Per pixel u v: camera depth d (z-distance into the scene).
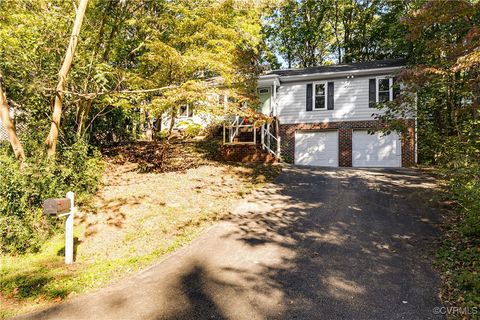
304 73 18.11
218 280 4.79
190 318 3.81
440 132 8.41
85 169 8.91
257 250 5.89
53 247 6.50
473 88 7.05
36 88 7.41
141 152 13.82
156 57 8.98
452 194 7.09
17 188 6.43
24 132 9.23
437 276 4.61
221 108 9.53
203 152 15.09
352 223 7.04
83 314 3.97
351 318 3.72
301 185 10.58
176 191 9.52
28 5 8.38
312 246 5.96
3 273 5.34
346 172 12.51
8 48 7.75
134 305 4.15
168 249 6.11
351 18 26.20
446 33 8.88
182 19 10.03
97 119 13.13
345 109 17.14
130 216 7.71
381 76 16.53
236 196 9.41
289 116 18.20
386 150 16.16
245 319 3.76
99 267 5.47
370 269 4.95
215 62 8.73
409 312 3.79
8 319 3.96
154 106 9.15
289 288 4.48
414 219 7.01
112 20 10.34
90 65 8.48
